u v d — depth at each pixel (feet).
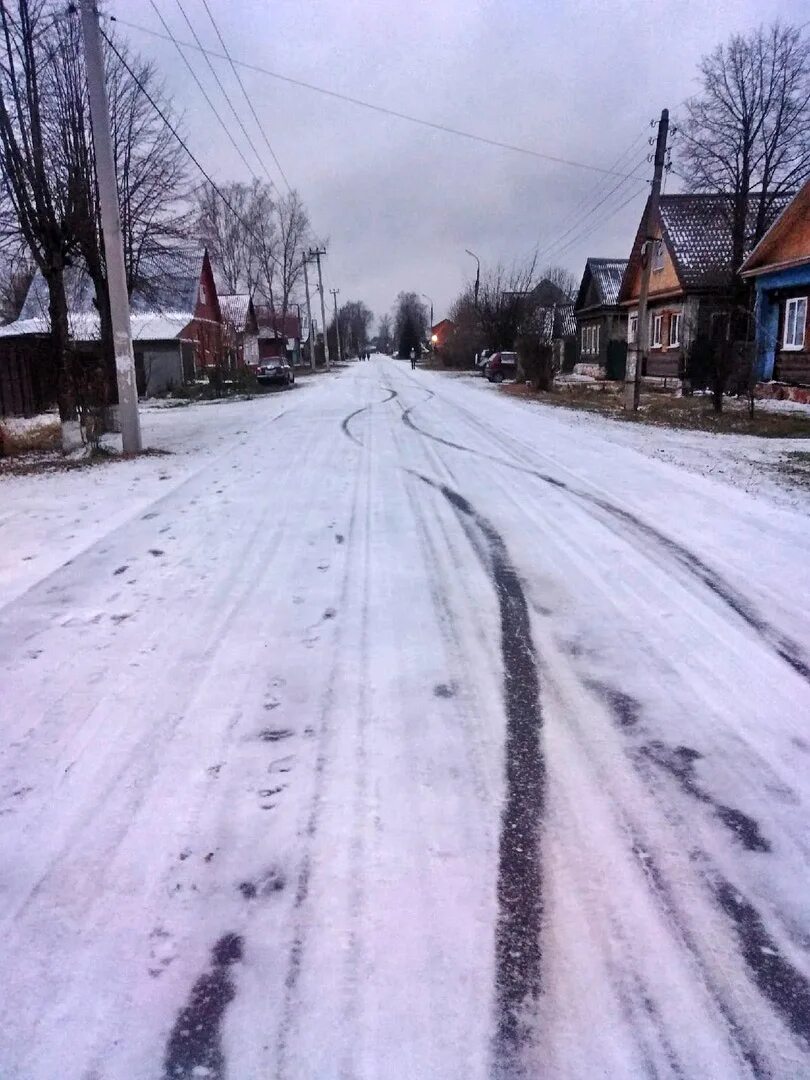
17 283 78.79
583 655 12.73
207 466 32.19
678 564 17.53
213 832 8.37
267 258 192.34
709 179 76.28
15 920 7.20
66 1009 6.24
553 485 26.55
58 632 13.94
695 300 77.71
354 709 10.96
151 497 25.76
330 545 19.07
